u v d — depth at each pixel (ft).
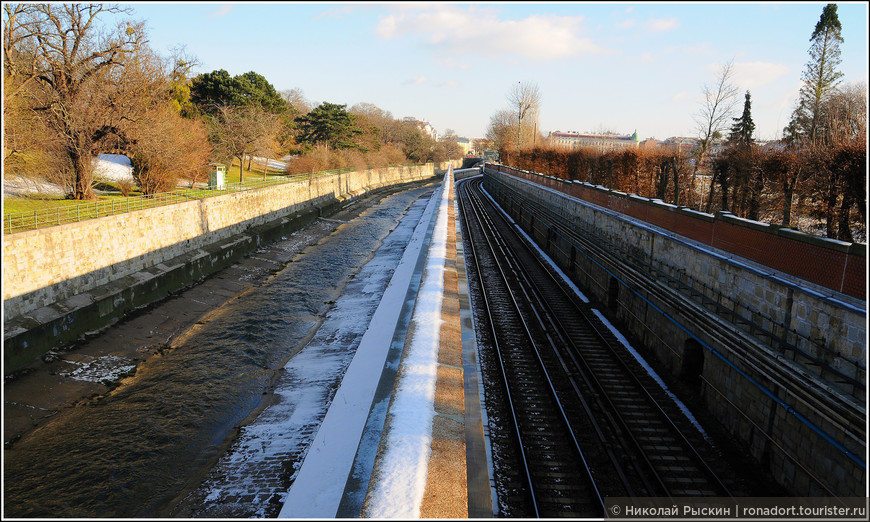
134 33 98.43
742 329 37.96
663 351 48.73
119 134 98.22
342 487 28.66
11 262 56.65
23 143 84.74
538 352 49.29
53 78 92.32
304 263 108.37
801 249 35.19
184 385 52.47
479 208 172.45
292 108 267.18
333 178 201.05
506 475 30.91
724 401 38.14
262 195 131.13
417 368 36.11
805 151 74.33
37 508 34.30
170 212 88.94
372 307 75.00
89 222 69.51
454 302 56.54
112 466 39.14
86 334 63.41
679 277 51.80
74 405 48.32
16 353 52.95
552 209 116.57
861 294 29.58
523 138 306.35
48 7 86.48
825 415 27.40
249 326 69.21
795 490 30.07
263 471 37.91
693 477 31.45
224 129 162.81
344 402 41.04
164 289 80.94
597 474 31.22
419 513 20.47
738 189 90.74
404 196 247.50
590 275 73.46
